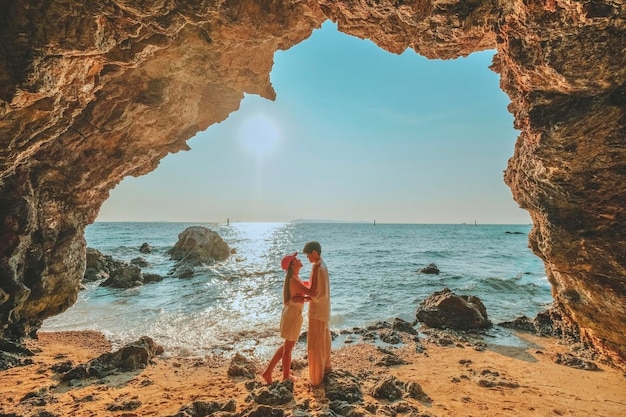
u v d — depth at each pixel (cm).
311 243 564
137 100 825
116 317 1135
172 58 782
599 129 438
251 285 1847
